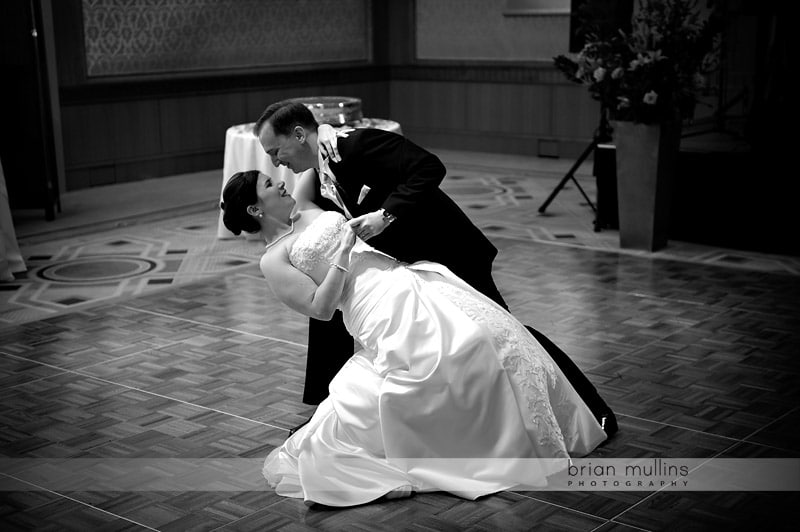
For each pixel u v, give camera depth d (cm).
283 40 1113
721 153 680
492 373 321
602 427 367
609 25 668
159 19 989
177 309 556
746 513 308
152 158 1008
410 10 1198
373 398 325
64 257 683
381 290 331
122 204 870
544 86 1110
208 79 1042
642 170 666
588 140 1091
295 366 459
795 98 661
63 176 913
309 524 305
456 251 347
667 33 634
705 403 403
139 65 983
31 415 401
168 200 888
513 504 315
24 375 450
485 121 1166
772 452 355
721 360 456
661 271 624
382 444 326
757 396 411
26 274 637
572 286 590
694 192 696
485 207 840
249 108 1091
